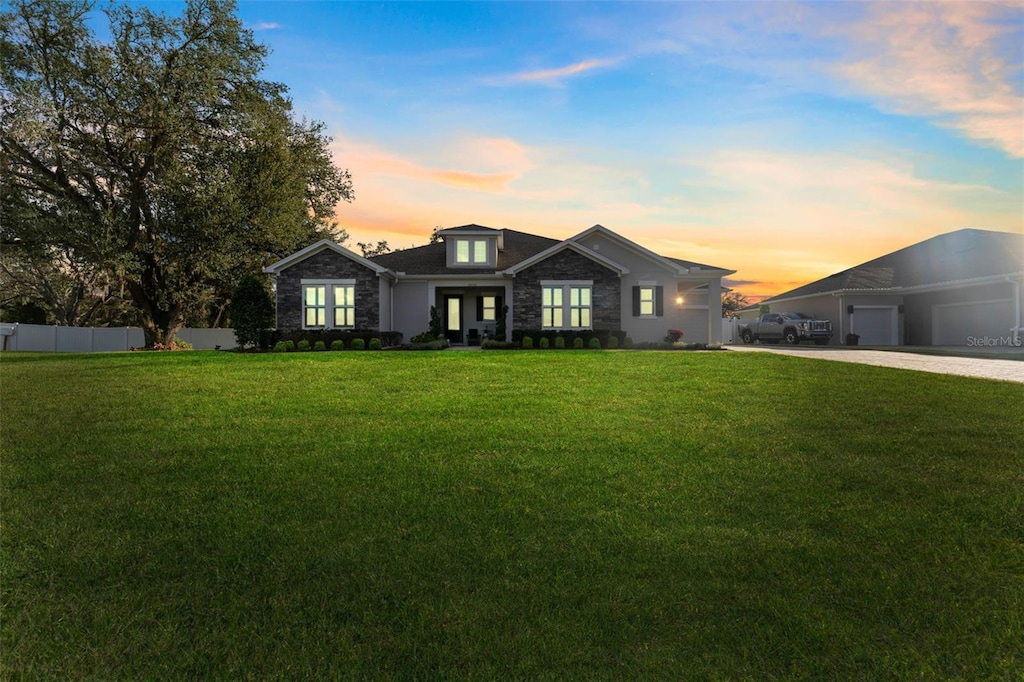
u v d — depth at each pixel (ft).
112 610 9.29
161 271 92.32
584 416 23.94
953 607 9.26
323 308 73.05
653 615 9.02
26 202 76.59
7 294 116.98
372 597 9.58
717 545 11.46
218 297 108.27
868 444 19.12
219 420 23.47
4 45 69.97
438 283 79.51
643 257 74.74
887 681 7.59
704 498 14.06
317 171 107.14
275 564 10.75
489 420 23.20
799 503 13.75
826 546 11.39
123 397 29.30
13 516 13.06
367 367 42.57
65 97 76.13
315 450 18.65
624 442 19.42
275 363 45.83
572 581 10.05
